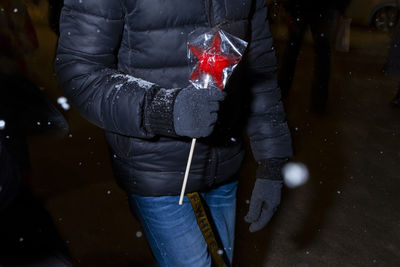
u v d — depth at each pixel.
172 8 1.42
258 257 2.77
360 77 7.39
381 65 8.20
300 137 4.76
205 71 1.26
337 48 8.95
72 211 3.11
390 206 3.53
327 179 3.89
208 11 1.48
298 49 5.40
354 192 3.70
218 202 1.83
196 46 1.29
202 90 1.22
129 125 1.31
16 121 1.85
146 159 1.56
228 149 1.70
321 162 4.21
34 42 3.54
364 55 8.91
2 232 1.40
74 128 4.50
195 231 1.67
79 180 3.54
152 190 1.60
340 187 3.76
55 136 2.01
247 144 4.41
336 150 4.52
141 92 1.31
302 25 5.21
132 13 1.41
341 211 3.39
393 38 6.55
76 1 1.36
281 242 2.94
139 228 2.95
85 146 4.14
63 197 3.28
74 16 1.38
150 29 1.43
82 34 1.38
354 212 3.39
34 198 1.56
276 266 2.71
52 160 3.84
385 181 3.94
